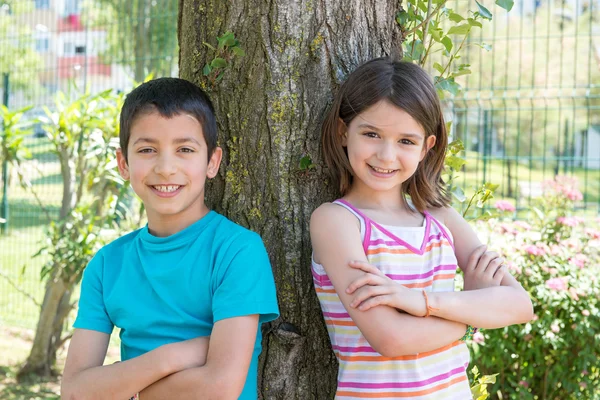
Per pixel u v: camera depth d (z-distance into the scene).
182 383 1.52
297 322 1.85
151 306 1.65
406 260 1.68
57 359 5.12
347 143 1.74
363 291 1.55
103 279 1.74
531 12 11.37
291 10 1.81
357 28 1.89
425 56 2.11
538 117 11.98
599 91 11.28
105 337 1.72
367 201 1.79
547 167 11.30
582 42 11.67
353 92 1.70
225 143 1.88
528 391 3.70
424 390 1.61
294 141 1.83
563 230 4.00
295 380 1.85
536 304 3.60
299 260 1.84
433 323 1.57
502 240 3.80
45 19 8.59
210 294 1.63
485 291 1.67
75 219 4.46
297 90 1.82
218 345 1.54
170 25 5.96
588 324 3.53
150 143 1.62
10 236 6.61
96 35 7.02
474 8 8.34
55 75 6.72
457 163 2.17
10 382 4.69
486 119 5.21
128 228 4.41
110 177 4.21
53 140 4.55
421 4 2.08
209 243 1.67
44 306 4.78
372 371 1.63
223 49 1.84
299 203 1.84
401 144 1.69
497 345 3.57
